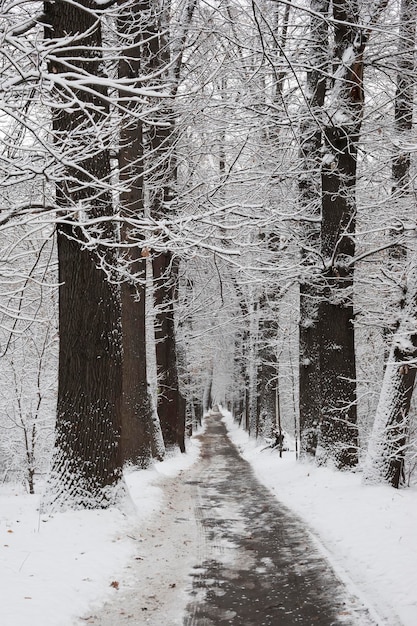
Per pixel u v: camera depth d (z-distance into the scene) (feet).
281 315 68.54
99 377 27.32
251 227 32.55
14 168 21.66
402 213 39.11
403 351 33.86
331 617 16.67
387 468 33.94
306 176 42.88
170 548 24.64
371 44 37.70
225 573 21.21
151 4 31.71
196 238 31.86
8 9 19.74
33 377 53.93
